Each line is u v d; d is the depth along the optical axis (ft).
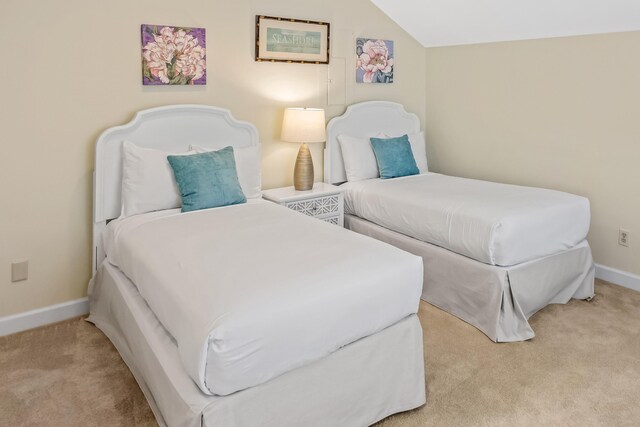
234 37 10.39
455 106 13.55
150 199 8.76
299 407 5.24
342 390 5.59
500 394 6.59
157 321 6.18
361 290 5.57
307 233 7.34
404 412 6.29
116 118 9.06
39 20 8.00
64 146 8.56
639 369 7.14
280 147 11.66
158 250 6.70
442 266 9.16
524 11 10.53
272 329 4.83
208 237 7.11
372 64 13.00
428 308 9.39
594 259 10.78
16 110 7.98
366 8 12.64
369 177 12.42
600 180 10.40
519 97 11.80
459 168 13.75
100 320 8.55
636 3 8.82
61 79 8.36
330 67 12.19
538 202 8.96
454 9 11.64
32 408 6.28
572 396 6.52
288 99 11.55
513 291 8.05
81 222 8.96
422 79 14.34
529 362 7.38
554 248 8.70
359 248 6.60
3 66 7.77
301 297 5.15
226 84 10.44
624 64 9.66
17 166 8.14
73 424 5.98
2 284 8.25
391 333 5.99
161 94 9.55
